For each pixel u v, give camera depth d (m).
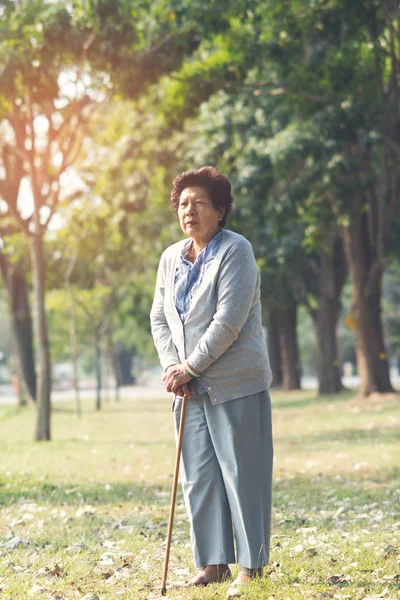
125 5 14.81
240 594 4.71
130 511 8.38
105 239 28.62
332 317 32.09
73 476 11.25
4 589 5.24
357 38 16.23
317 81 16.62
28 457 13.73
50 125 17.30
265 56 16.44
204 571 5.13
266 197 21.77
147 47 15.77
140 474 11.36
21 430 21.41
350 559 5.80
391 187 23.34
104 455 13.90
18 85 15.82
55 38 14.71
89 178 25.75
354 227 24.72
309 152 19.50
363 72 16.89
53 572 5.69
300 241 25.11
